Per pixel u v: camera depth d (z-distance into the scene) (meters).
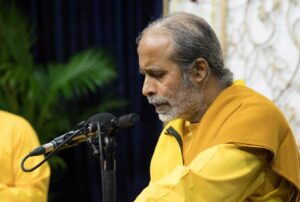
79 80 5.86
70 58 6.33
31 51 6.41
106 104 6.06
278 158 2.33
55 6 6.29
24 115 5.91
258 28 4.83
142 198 2.18
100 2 6.17
